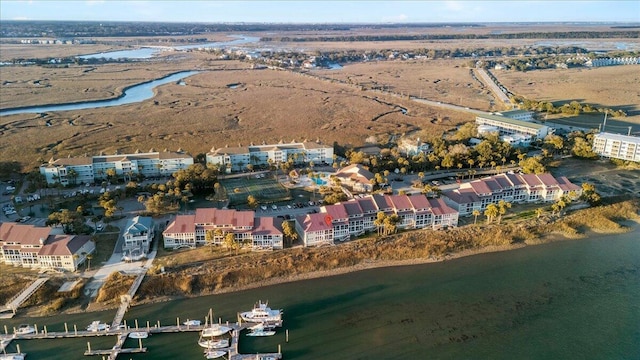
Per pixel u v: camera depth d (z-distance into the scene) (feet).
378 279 605.73
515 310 544.62
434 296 570.87
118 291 559.79
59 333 499.92
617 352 480.23
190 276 583.99
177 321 520.01
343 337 501.15
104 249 647.97
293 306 551.18
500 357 473.67
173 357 472.44
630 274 615.98
